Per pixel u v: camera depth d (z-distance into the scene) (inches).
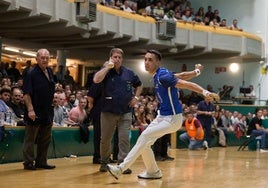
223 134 611.8
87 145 391.5
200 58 826.2
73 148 374.6
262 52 810.2
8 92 340.5
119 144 253.4
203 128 549.3
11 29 574.6
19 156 317.4
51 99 278.4
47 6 514.3
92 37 639.8
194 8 872.3
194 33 736.3
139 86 263.1
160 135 221.5
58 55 728.3
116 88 249.9
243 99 788.6
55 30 576.4
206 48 750.5
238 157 413.1
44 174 249.4
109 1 663.8
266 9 815.1
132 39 656.4
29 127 271.7
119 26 631.2
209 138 553.9
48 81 276.2
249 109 743.7
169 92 216.7
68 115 390.6
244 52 764.6
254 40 786.8
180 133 551.2
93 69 852.6
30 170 268.5
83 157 370.0
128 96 252.5
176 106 218.5
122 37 645.3
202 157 405.7
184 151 496.4
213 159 383.2
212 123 586.6
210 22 783.1
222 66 834.8
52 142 350.6
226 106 737.6
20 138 317.7
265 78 804.6
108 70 245.3
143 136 220.4
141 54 784.9
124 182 221.0
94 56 786.2
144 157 233.3
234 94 824.3
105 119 252.2
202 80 847.7
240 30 779.4
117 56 251.4
